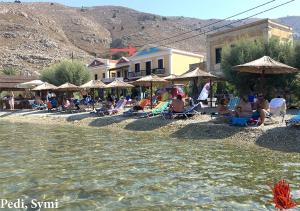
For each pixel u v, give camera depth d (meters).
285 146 11.94
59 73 42.50
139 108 22.06
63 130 18.55
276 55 22.47
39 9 164.12
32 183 7.95
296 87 21.77
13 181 8.11
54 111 29.38
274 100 15.47
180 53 47.31
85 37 146.88
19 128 20.00
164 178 8.34
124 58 54.69
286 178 8.21
